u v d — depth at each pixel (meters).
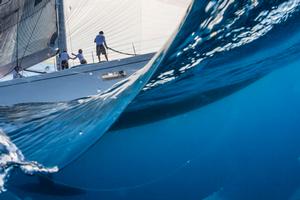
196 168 3.97
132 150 4.37
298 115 3.67
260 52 3.94
